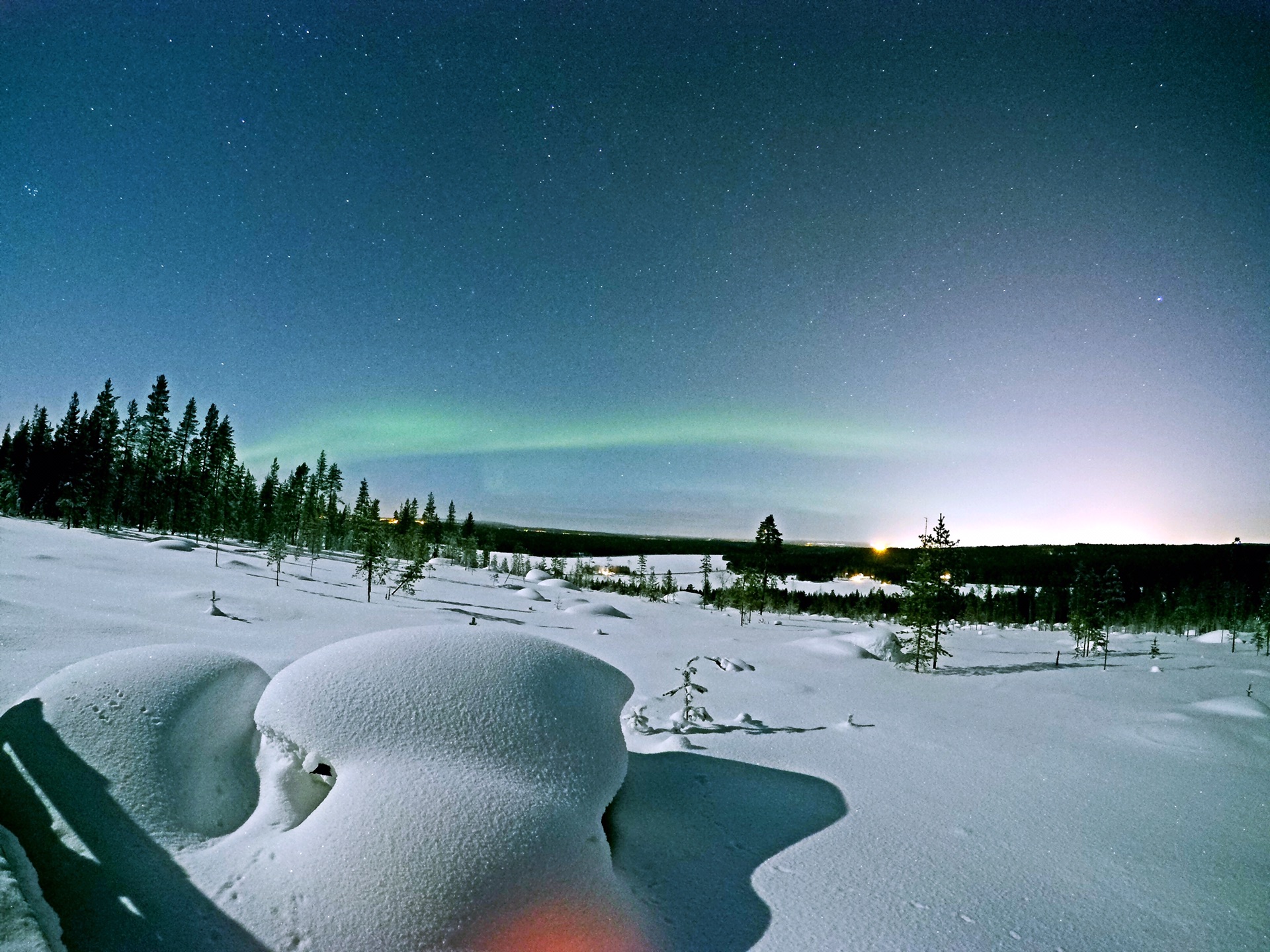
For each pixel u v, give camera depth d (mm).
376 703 4289
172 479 50250
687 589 49781
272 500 58094
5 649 8891
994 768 7133
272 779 4320
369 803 3723
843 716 9250
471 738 4156
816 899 4125
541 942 3365
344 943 3215
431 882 3373
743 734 7727
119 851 3615
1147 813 6086
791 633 23703
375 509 26359
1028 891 4406
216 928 3240
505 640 5121
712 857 4598
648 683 11312
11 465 54594
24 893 3070
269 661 9891
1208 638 30609
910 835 5180
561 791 4078
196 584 20000
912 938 3744
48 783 3879
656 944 3570
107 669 4738
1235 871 4922
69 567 20188
